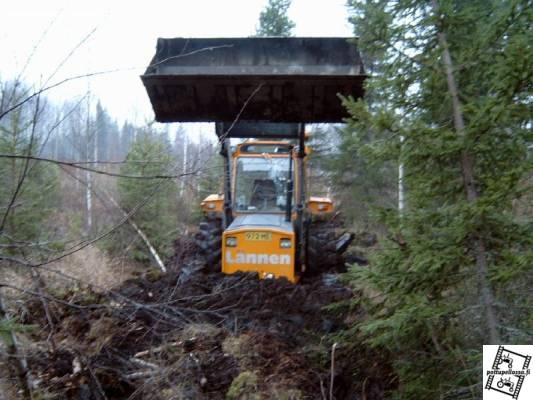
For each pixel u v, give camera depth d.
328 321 4.88
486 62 3.25
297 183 7.55
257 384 3.87
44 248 3.39
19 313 4.17
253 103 5.64
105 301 4.85
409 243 3.32
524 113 2.97
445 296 3.41
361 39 3.61
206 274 6.98
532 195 3.26
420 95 3.52
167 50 5.83
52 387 3.68
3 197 5.28
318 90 5.43
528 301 3.16
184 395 3.75
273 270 6.53
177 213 10.68
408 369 3.50
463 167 3.24
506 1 3.22
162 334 4.33
